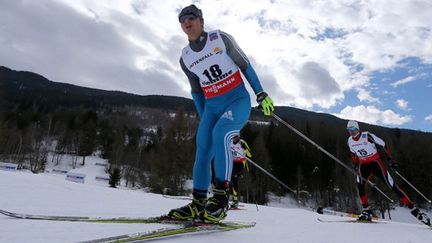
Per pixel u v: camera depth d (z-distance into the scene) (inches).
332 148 1683.1
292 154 1641.2
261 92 106.1
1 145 1811.0
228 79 105.5
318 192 1604.3
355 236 105.0
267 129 1995.6
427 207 1293.1
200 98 117.9
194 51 108.7
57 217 90.0
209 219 90.7
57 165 2110.0
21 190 166.2
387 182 222.2
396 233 124.1
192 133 1366.9
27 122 2362.2
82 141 2225.6
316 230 113.3
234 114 102.7
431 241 106.5
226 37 106.3
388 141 1727.4
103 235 73.1
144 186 1464.1
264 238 86.1
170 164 1206.3
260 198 1295.5
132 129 2696.9
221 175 96.0
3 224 76.2
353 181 1492.4
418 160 1569.9
